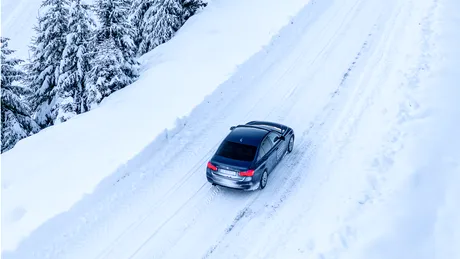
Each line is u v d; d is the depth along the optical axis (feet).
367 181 30.60
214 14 90.79
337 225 27.04
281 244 27.78
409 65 47.11
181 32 86.63
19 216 32.01
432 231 23.57
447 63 44.06
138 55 96.37
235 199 33.94
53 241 29.94
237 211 32.30
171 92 55.21
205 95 51.83
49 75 75.31
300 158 38.86
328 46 65.26
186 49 72.54
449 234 22.95
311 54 63.62
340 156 36.99
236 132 37.14
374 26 69.00
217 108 50.98
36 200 33.83
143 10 95.86
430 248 22.47
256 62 62.13
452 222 23.71
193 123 47.47
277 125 40.78
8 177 38.34
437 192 26.48
